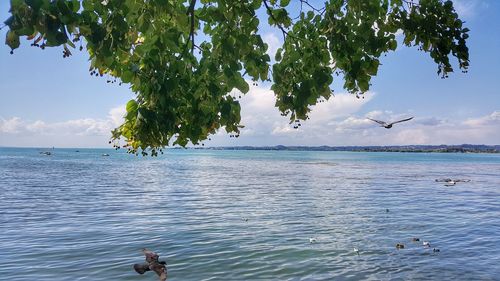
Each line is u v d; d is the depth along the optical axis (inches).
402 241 839.1
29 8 93.0
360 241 837.8
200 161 6525.6
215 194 1749.5
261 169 4087.1
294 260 700.0
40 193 1706.4
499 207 1381.6
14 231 924.0
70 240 837.2
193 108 135.4
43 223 1024.9
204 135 143.8
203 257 715.4
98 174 2979.8
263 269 652.7
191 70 137.5
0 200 1462.8
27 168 3555.6
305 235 890.7
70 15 97.7
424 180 2689.5
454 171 4001.0
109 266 662.5
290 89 152.9
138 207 1327.5
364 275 625.0
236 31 136.3
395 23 158.2
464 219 1122.0
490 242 835.4
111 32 111.6
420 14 157.2
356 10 146.9
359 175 3208.7
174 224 1021.2
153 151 130.0
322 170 3969.0
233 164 5359.3
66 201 1461.6
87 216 1139.9
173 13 128.0
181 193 1785.2
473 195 1786.4
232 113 139.1
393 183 2417.6
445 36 157.5
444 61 159.3
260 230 945.5
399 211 1268.5
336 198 1620.3
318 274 629.3
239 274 629.0
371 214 1203.2
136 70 122.1
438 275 623.5
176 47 125.6
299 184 2301.9
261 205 1395.2
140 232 917.8
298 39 157.3
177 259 704.4
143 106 125.1
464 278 610.2
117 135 128.6
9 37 94.0
